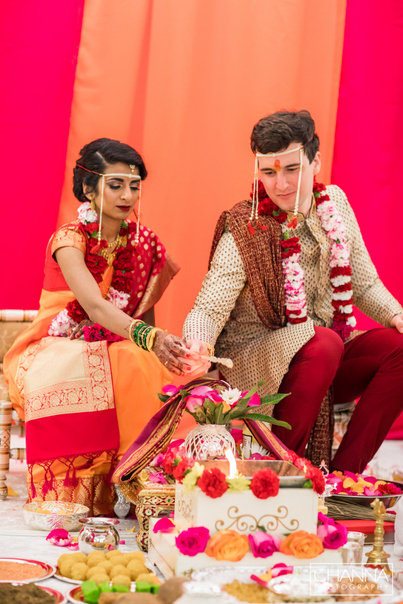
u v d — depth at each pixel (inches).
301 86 164.9
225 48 162.1
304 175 110.1
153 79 161.0
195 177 162.9
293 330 108.3
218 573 64.4
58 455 100.3
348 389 120.4
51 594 63.4
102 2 159.6
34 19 159.2
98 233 113.2
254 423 90.4
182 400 88.7
